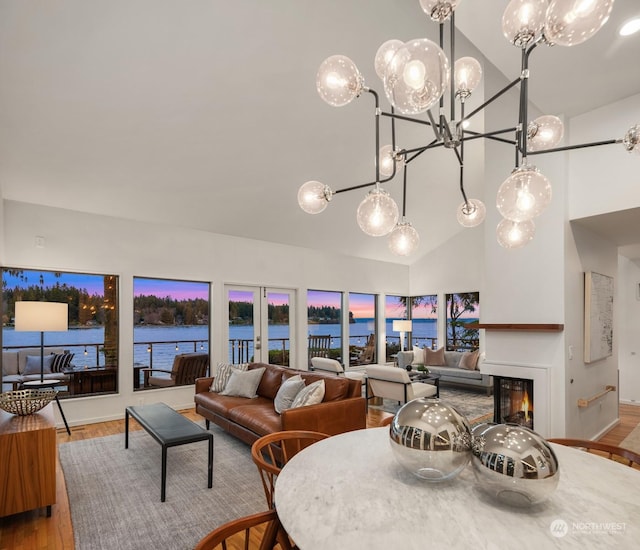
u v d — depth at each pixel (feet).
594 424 13.41
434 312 28.48
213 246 19.99
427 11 4.70
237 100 12.18
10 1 8.23
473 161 18.92
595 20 4.13
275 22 10.08
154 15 9.21
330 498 4.32
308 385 12.46
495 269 12.87
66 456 12.23
